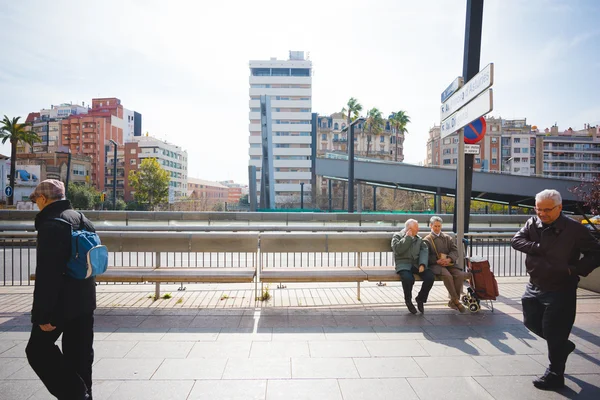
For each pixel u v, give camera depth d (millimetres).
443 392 3053
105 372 3330
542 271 3211
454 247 5605
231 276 5348
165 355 3705
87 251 2549
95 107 101250
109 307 5367
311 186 92375
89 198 51344
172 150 109438
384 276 5422
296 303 5695
